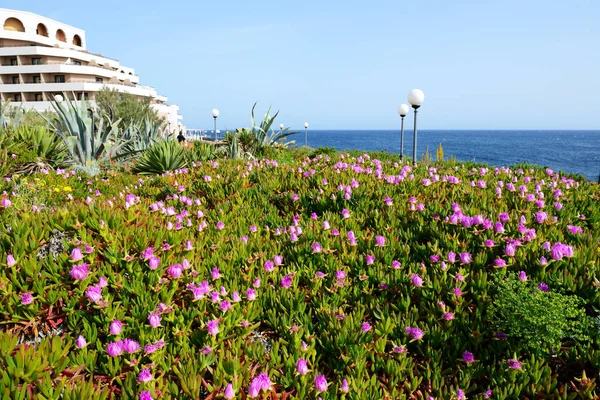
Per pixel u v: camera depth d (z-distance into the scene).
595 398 2.14
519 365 2.29
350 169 6.66
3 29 58.62
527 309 2.53
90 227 3.31
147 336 2.49
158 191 6.60
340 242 3.88
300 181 6.17
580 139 186.00
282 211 5.52
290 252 3.76
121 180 8.09
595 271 3.04
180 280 3.04
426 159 14.38
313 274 3.40
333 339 2.64
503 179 6.70
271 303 3.02
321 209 5.29
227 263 3.49
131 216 3.66
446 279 3.22
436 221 4.32
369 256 3.34
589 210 4.95
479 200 5.09
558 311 2.47
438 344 2.72
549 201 5.24
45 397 1.88
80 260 2.82
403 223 4.52
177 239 3.49
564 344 2.67
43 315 2.60
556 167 52.38
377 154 17.17
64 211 3.42
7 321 2.51
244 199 5.83
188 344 2.55
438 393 2.33
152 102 68.19
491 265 3.36
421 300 3.10
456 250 3.66
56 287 2.74
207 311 2.80
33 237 3.03
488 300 2.95
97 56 67.69
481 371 2.48
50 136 10.55
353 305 3.17
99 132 12.30
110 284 2.84
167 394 2.04
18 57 57.62
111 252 3.00
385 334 2.69
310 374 2.31
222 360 2.28
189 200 5.32
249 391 2.00
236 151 12.97
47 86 56.06
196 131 51.00
